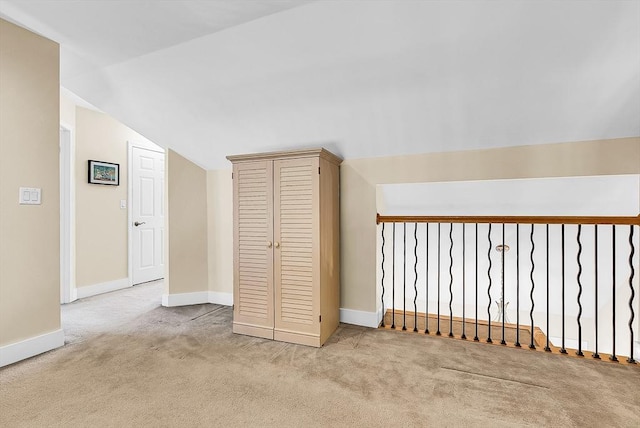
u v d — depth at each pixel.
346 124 2.56
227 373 2.02
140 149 4.47
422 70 2.00
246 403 1.70
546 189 2.73
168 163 3.42
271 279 2.59
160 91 2.62
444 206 3.22
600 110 2.03
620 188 2.54
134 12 1.87
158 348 2.39
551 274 3.51
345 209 2.93
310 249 2.47
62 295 3.52
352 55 1.99
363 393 1.80
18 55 2.09
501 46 1.77
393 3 1.64
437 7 1.63
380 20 1.75
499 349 2.38
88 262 3.83
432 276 4.05
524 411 1.64
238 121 2.77
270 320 2.59
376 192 2.84
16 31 2.07
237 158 2.67
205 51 2.15
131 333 2.68
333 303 2.74
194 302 3.54
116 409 1.64
